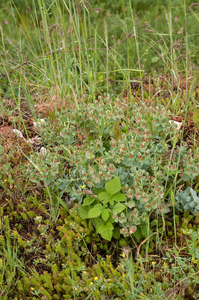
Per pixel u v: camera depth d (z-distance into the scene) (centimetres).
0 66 431
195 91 391
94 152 258
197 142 319
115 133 254
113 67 443
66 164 302
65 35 380
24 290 215
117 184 234
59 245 229
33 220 262
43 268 232
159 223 254
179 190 268
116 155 240
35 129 358
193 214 255
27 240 238
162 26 601
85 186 242
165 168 246
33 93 433
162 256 237
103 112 271
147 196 224
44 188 274
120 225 234
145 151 235
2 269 217
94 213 228
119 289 204
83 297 205
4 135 340
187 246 233
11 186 279
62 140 272
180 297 196
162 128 256
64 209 259
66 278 207
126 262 213
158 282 208
